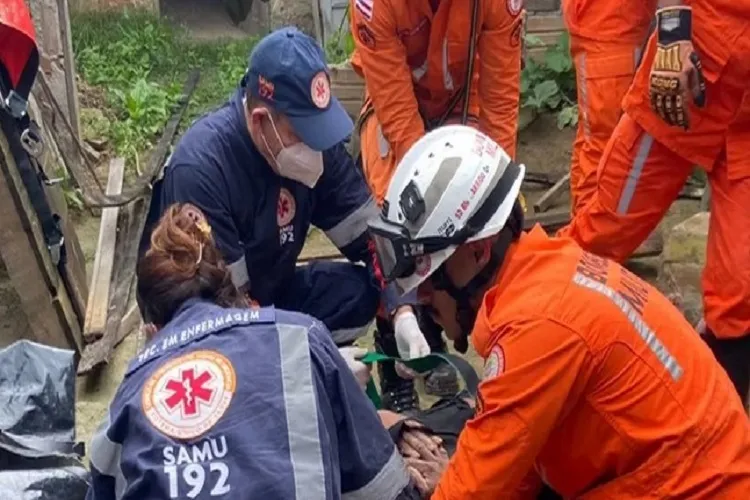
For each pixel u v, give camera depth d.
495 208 2.15
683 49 3.15
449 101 3.88
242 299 2.34
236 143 2.96
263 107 2.88
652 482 2.15
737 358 3.37
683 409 2.13
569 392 2.10
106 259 4.98
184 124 6.95
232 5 9.80
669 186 3.49
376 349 3.52
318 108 2.85
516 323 2.10
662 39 3.18
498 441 2.12
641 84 3.38
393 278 2.24
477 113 3.89
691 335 2.23
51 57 5.94
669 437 2.12
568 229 3.72
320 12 8.57
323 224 3.31
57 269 4.26
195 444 2.00
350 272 3.40
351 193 3.27
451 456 2.63
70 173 5.60
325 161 3.17
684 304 4.29
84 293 4.72
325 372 2.11
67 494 2.71
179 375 2.06
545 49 6.13
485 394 2.13
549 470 2.29
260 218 3.07
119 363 4.32
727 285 3.32
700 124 3.30
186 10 10.12
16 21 3.79
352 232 3.31
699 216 4.52
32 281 4.09
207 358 2.07
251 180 3.01
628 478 2.17
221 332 2.12
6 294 4.54
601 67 4.02
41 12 5.84
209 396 2.04
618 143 3.50
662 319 2.18
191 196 2.93
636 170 3.47
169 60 8.01
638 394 2.12
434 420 2.80
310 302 3.38
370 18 3.57
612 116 4.02
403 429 2.61
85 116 6.67
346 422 2.13
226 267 2.32
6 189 3.95
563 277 2.14
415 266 2.20
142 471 1.99
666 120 3.26
